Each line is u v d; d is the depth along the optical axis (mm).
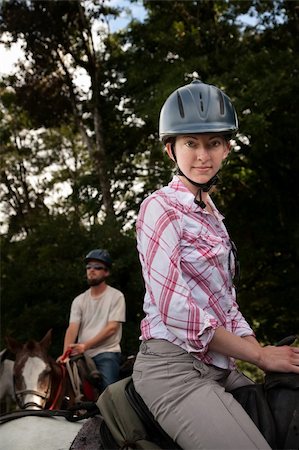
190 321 2412
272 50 16391
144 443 2525
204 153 2602
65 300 14922
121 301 6453
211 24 17953
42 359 5668
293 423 2387
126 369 6320
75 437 2789
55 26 19953
